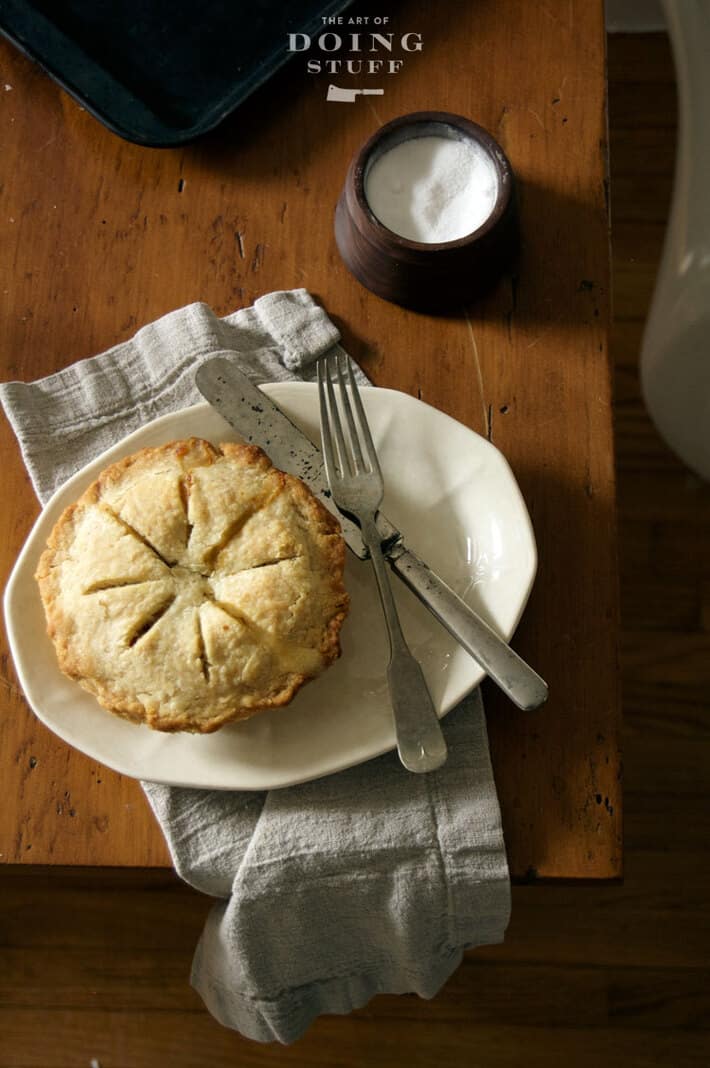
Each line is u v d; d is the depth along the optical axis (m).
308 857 0.76
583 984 1.10
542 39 0.91
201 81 0.89
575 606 0.80
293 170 0.89
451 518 0.79
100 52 0.89
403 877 0.76
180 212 0.88
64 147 0.89
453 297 0.84
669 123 1.27
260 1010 0.84
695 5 0.90
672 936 1.11
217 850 0.76
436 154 0.83
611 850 0.77
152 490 0.76
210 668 0.73
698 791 1.13
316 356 0.84
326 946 0.81
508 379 0.84
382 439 0.80
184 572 0.75
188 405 0.83
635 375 1.23
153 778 0.74
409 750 0.74
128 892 1.11
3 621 0.80
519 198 0.87
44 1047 1.09
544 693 0.75
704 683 1.16
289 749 0.75
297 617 0.74
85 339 0.85
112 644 0.74
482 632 0.75
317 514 0.76
